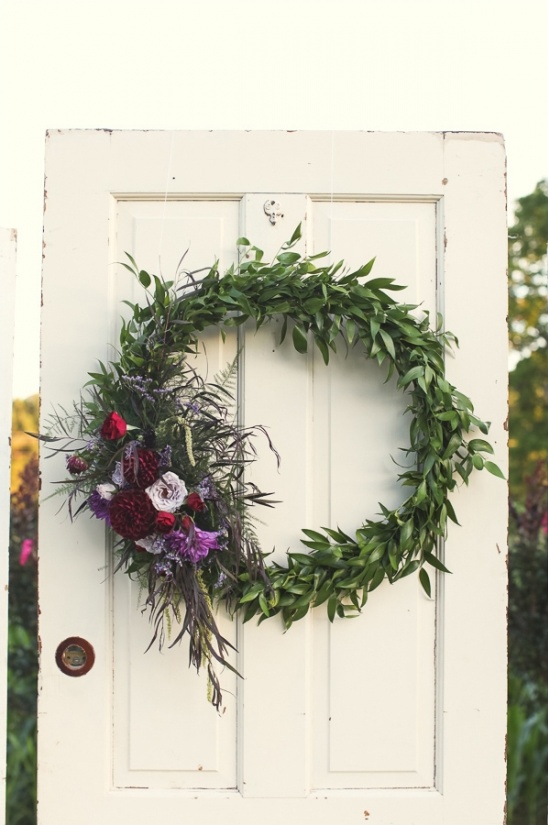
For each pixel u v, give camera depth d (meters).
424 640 1.51
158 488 1.32
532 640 2.46
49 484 1.50
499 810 1.49
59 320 1.51
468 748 1.50
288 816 1.48
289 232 1.52
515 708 2.58
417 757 1.50
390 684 1.51
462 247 1.52
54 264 1.51
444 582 1.51
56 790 1.48
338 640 1.50
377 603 1.51
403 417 1.52
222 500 1.37
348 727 1.50
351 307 1.44
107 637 1.50
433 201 1.54
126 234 1.53
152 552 1.34
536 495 2.57
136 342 1.42
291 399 1.51
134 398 1.39
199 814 1.48
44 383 1.50
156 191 1.52
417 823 1.49
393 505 1.51
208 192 1.52
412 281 1.53
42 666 1.49
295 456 1.51
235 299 1.42
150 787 1.49
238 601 1.45
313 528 1.51
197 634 1.46
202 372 1.51
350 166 1.53
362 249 1.53
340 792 1.49
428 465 1.43
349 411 1.52
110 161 1.52
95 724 1.49
